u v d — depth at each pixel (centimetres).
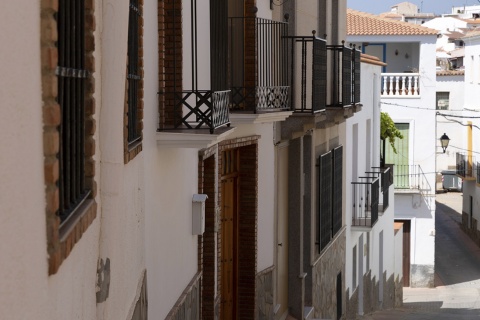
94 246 593
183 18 1145
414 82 4306
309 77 2094
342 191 2684
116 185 652
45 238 422
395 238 3962
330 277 2458
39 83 418
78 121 549
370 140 3372
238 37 1597
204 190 1388
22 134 384
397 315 3212
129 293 767
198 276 1300
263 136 1727
